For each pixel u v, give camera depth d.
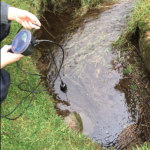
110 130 2.16
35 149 1.85
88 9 3.19
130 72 2.53
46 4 2.94
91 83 2.42
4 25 1.48
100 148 2.03
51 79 2.37
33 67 2.31
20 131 1.89
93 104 2.29
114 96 2.37
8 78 1.69
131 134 2.14
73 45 2.72
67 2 3.15
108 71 2.53
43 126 1.96
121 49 2.71
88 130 2.12
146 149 1.94
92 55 2.64
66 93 2.31
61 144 1.92
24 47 1.26
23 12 1.43
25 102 2.03
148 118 2.24
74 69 2.50
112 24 2.96
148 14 2.65
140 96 2.38
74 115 2.13
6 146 1.80
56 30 2.84
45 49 2.59
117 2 3.28
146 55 2.42
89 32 2.87
